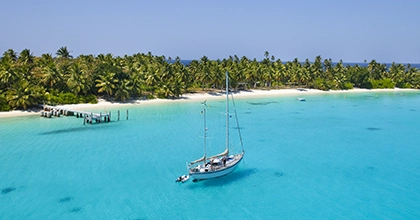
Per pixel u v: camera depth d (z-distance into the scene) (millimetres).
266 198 31688
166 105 92750
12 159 43406
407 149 48156
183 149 48188
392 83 151375
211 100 104625
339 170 39156
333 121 70750
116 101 94312
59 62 110688
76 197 32062
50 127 63500
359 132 59531
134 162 42219
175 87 103188
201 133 58656
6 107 77188
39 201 31250
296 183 35312
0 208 29828
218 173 35188
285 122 69438
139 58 134500
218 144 51125
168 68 107750
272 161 42562
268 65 143875
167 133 58531
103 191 33406
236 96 115312
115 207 30031
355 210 29250
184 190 33594
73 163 41812
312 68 144500
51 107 76875
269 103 100375
